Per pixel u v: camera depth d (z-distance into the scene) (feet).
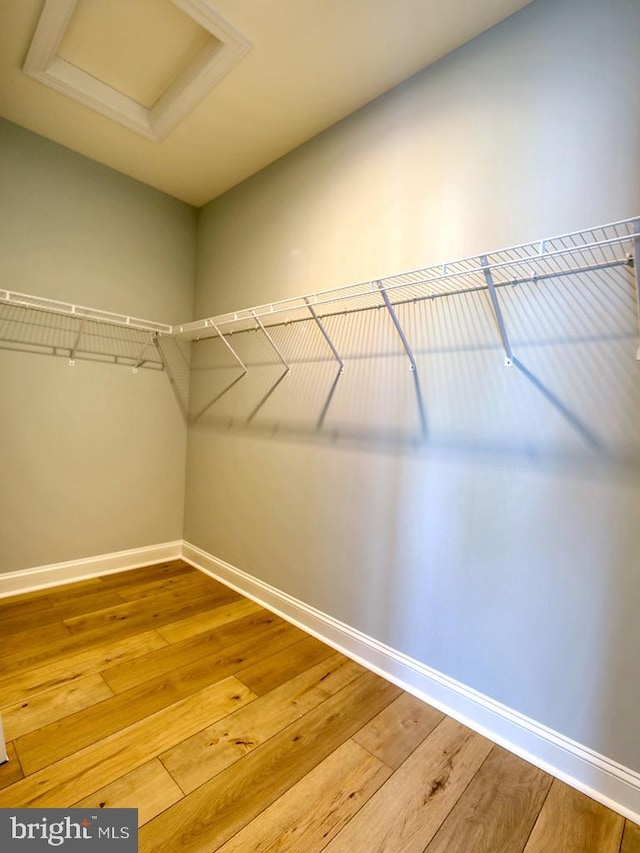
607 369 4.26
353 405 6.63
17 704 5.11
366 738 4.87
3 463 7.88
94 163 8.66
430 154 5.76
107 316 8.96
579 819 3.99
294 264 7.74
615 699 4.17
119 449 9.38
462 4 4.96
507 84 5.03
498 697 4.96
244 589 8.56
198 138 7.68
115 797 3.95
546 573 4.63
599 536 4.28
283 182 8.04
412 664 5.76
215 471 9.52
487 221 5.14
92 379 8.90
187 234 10.27
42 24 5.52
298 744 4.72
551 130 4.67
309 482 7.31
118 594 8.28
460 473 5.34
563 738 4.47
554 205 4.62
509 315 4.93
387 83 6.20
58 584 8.60
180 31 5.82
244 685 5.70
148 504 9.93
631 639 4.09
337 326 6.91
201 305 10.14
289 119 7.06
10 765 4.22
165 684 5.63
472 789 4.26
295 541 7.54
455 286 5.41
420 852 3.63
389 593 6.08
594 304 4.34
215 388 9.62
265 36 5.51
